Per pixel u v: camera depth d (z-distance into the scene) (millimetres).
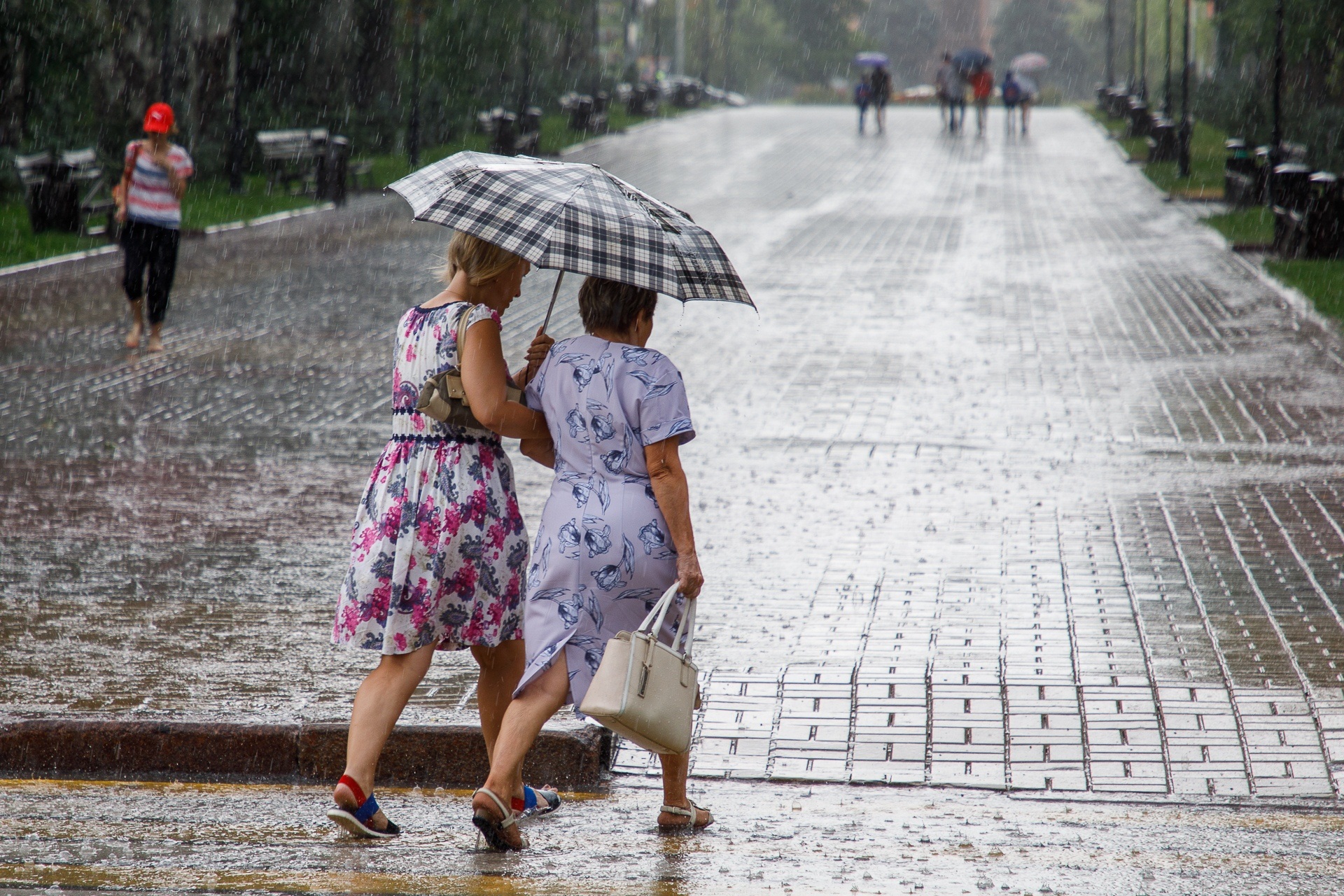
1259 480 35969
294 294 66562
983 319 60750
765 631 25547
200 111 116438
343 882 14711
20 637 24781
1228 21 137750
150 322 53250
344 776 16562
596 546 16078
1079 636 25078
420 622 16609
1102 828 17391
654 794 19406
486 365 16344
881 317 61594
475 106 158875
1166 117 137000
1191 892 14727
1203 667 23359
